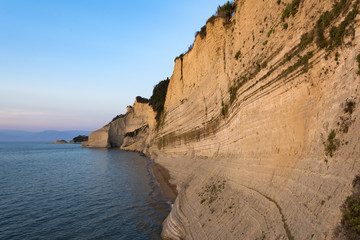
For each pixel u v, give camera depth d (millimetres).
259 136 13336
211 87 26297
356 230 5316
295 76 10477
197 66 34250
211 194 16672
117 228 18250
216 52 25594
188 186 22797
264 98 13102
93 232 17641
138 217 20359
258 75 14023
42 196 28203
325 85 8766
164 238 16125
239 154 16469
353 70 7363
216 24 25641
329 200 6578
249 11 17094
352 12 7680
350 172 6301
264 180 11586
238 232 10586
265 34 13992
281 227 8047
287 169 10055
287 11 11648
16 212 22250
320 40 9102
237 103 17547
